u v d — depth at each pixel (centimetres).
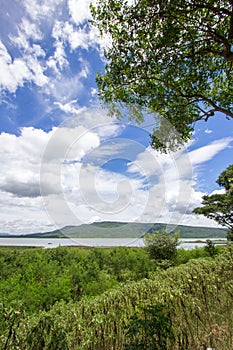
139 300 225
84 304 224
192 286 256
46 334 166
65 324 178
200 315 208
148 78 356
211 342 177
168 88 398
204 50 370
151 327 159
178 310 206
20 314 180
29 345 158
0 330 162
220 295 246
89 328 179
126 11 318
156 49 336
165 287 249
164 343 157
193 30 353
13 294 295
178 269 405
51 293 331
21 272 398
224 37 345
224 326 199
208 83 460
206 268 361
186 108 428
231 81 441
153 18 307
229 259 407
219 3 319
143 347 151
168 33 324
